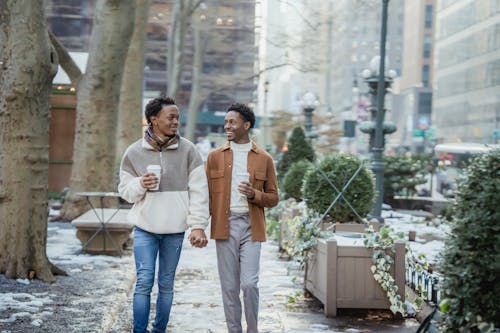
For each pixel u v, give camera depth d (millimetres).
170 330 6477
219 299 7969
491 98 60344
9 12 7770
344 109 93875
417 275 7477
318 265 7512
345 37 100250
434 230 15023
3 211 7844
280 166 21266
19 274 7820
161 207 5508
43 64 7809
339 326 6699
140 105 20328
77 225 10539
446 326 4797
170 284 5703
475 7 66312
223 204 5715
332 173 9797
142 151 5602
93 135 15727
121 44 15422
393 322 6891
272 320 6918
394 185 22156
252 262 5668
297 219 8109
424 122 110125
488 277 4512
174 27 28094
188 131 35656
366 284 7039
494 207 4488
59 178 22469
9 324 5883
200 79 35250
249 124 5863
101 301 7016
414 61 115438
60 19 36531
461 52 72312
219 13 33062
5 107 7805
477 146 21531
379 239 6969
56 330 5727
